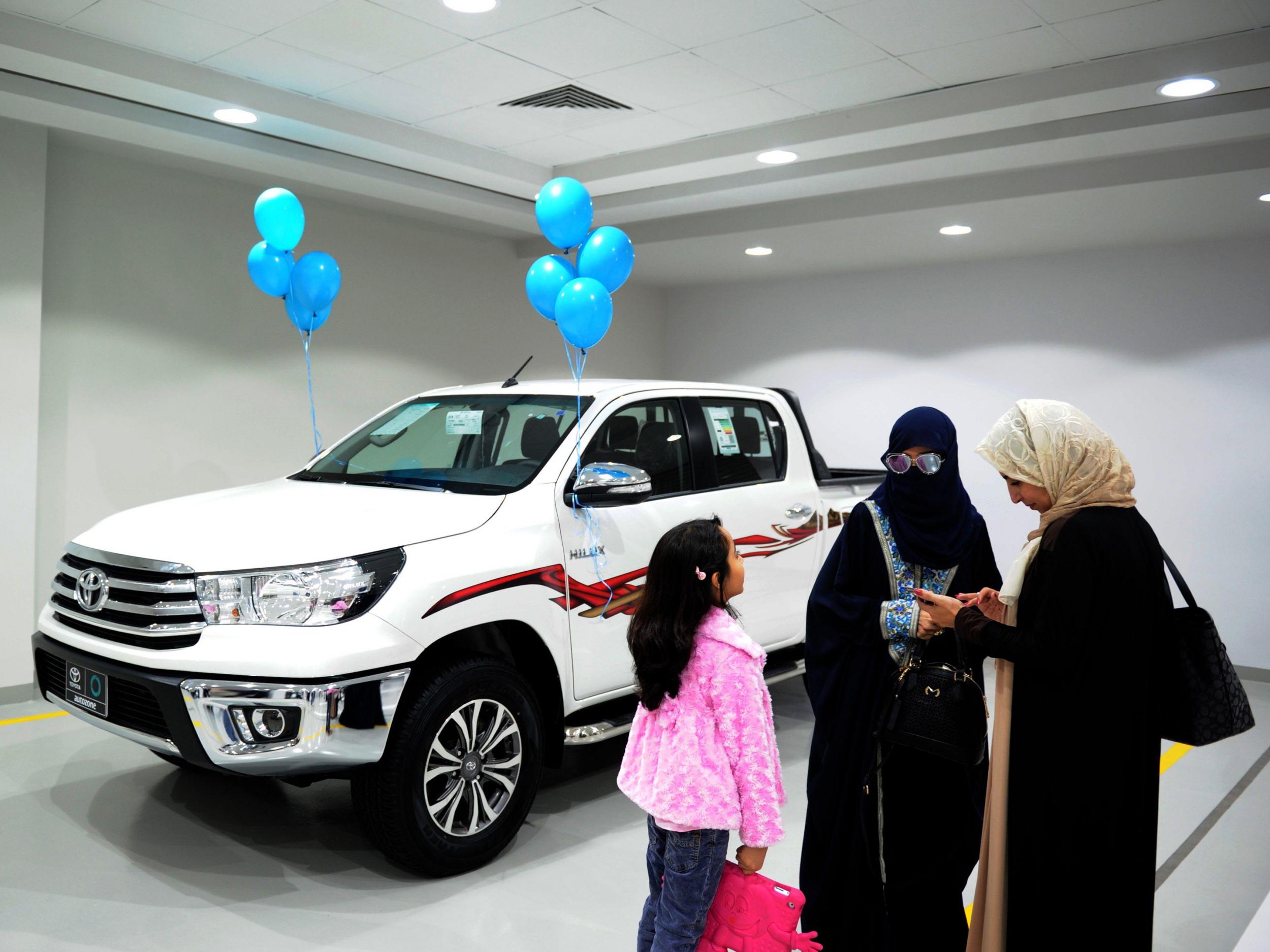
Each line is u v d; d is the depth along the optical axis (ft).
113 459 19.31
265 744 9.73
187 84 15.05
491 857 11.33
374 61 14.62
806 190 19.97
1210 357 22.21
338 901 10.41
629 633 7.31
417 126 17.84
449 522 11.29
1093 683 6.42
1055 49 13.67
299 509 11.53
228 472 21.15
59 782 13.70
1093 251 23.84
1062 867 6.48
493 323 26.86
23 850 11.50
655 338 31.99
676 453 14.15
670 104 16.29
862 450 27.99
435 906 10.34
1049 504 6.87
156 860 11.32
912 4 12.17
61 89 15.17
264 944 9.49
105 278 19.03
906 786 7.77
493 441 13.33
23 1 12.89
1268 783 14.71
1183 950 9.64
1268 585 21.50
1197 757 15.93
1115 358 23.54
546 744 12.30
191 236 20.30
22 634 17.34
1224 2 11.94
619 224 24.16
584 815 12.99
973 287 25.81
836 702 8.03
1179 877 11.41
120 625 10.52
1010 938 6.70
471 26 13.17
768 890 7.09
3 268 16.69
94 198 18.79
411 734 10.41
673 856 7.13
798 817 12.95
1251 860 11.93
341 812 12.84
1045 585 6.53
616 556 12.75
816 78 14.96
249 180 20.71
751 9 12.40
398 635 10.19
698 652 7.08
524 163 20.21
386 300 24.14
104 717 10.85
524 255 27.07
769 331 29.94
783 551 15.26
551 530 12.03
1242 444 21.80
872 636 7.84
